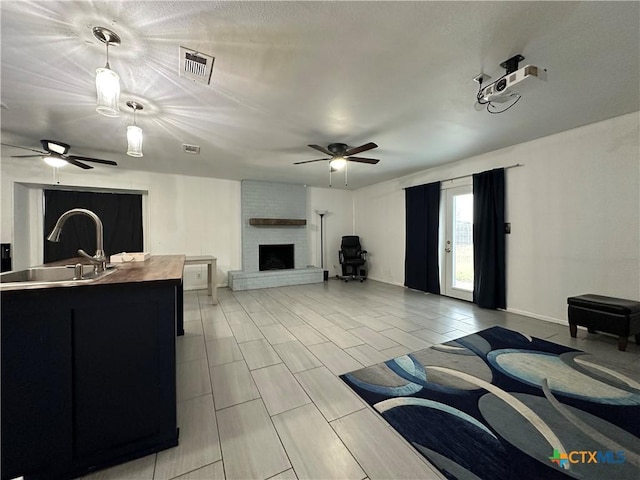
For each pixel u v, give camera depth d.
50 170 4.31
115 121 2.76
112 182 4.73
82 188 4.68
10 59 1.77
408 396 1.83
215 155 3.96
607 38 1.63
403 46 1.69
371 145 2.94
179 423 1.58
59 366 1.21
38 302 1.18
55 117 2.66
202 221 5.49
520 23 1.51
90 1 1.33
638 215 2.70
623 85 2.18
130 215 5.02
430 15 1.45
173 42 1.63
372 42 1.65
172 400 1.41
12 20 1.43
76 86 2.10
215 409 1.71
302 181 5.98
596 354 2.44
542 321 3.40
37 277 2.01
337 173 5.21
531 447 1.39
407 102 2.40
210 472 1.25
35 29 1.50
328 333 3.02
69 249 4.60
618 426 1.53
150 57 1.77
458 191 4.50
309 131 3.05
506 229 3.82
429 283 5.02
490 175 3.92
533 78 1.70
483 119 2.79
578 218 3.11
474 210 4.14
